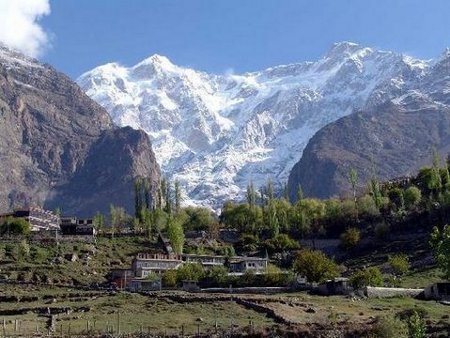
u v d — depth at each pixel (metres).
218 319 138.38
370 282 177.25
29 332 123.81
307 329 118.56
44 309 153.50
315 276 189.38
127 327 130.38
